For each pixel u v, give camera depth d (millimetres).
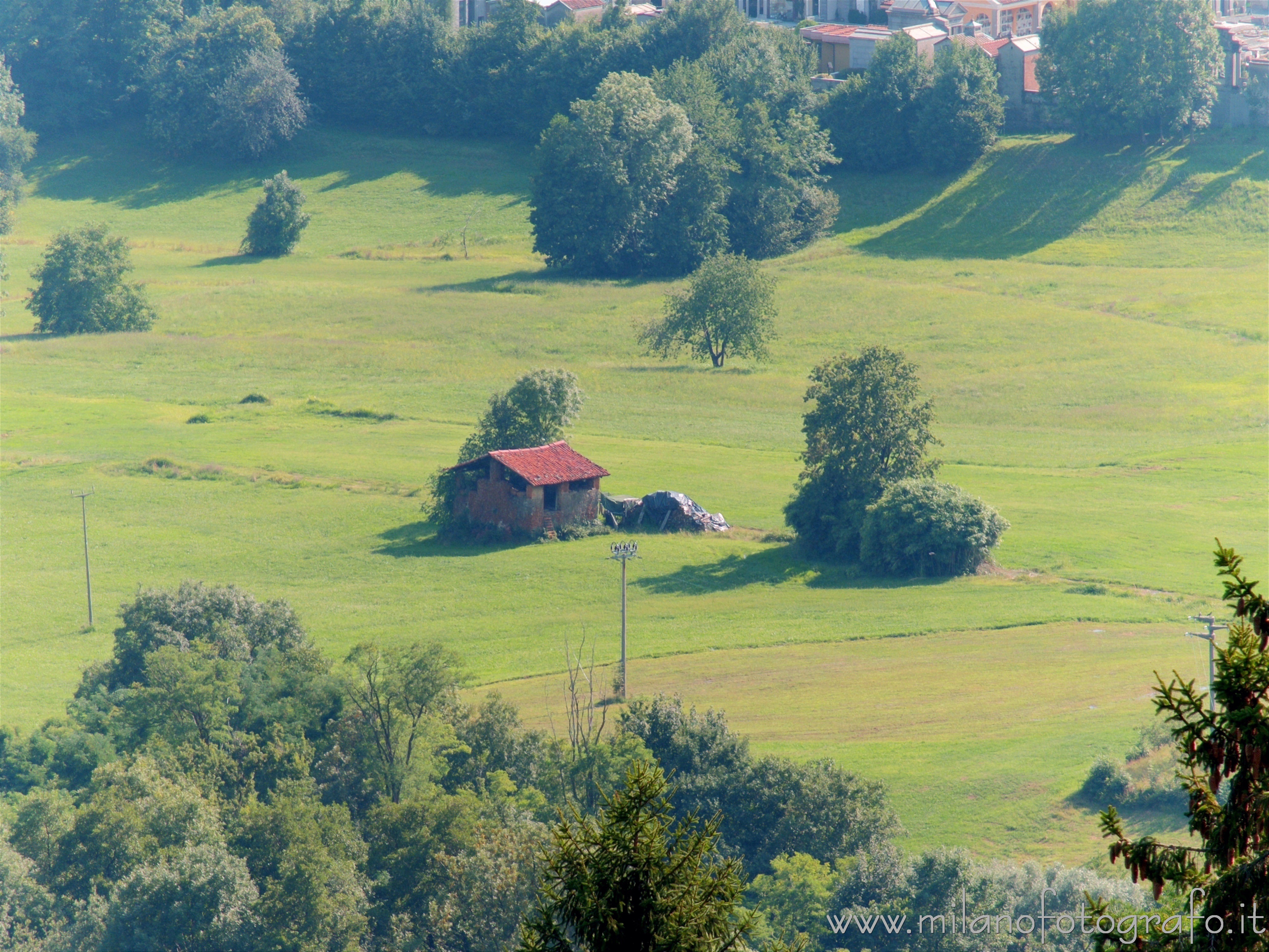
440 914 172500
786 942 158250
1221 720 48062
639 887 56781
